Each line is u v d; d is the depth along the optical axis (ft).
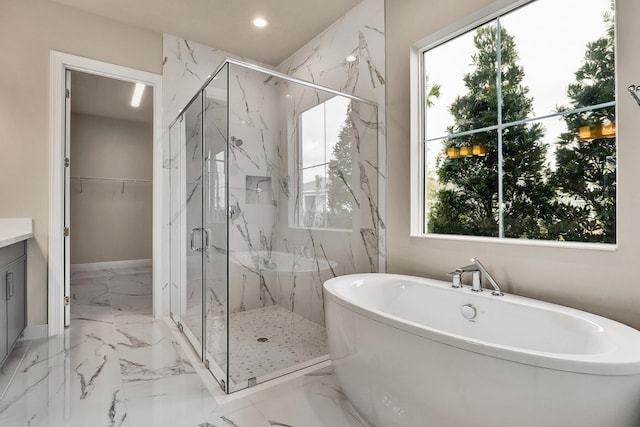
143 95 14.47
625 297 4.44
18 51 7.93
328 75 9.73
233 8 8.77
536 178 5.91
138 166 18.92
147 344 7.80
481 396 3.32
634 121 4.41
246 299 6.42
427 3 7.09
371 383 4.52
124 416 4.96
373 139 8.34
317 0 8.50
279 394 5.64
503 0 5.95
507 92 6.30
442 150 7.37
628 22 4.46
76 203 17.29
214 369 6.35
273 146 7.11
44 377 6.13
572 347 4.28
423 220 7.65
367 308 4.57
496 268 5.91
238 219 6.51
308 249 7.50
